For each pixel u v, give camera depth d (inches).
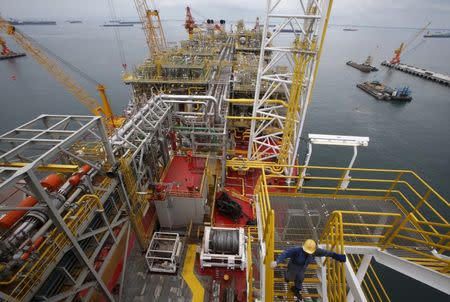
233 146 1141.7
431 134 1886.1
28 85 2837.1
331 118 2150.6
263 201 346.3
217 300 525.3
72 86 1680.6
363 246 341.4
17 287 294.4
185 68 1434.5
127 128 595.8
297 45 762.8
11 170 294.7
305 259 257.4
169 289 542.6
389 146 1686.8
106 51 5600.4
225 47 2842.0
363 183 1315.2
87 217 411.5
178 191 647.1
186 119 845.8
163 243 615.5
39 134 390.3
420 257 324.5
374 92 2834.6
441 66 5009.8
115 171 477.7
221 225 752.3
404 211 390.6
